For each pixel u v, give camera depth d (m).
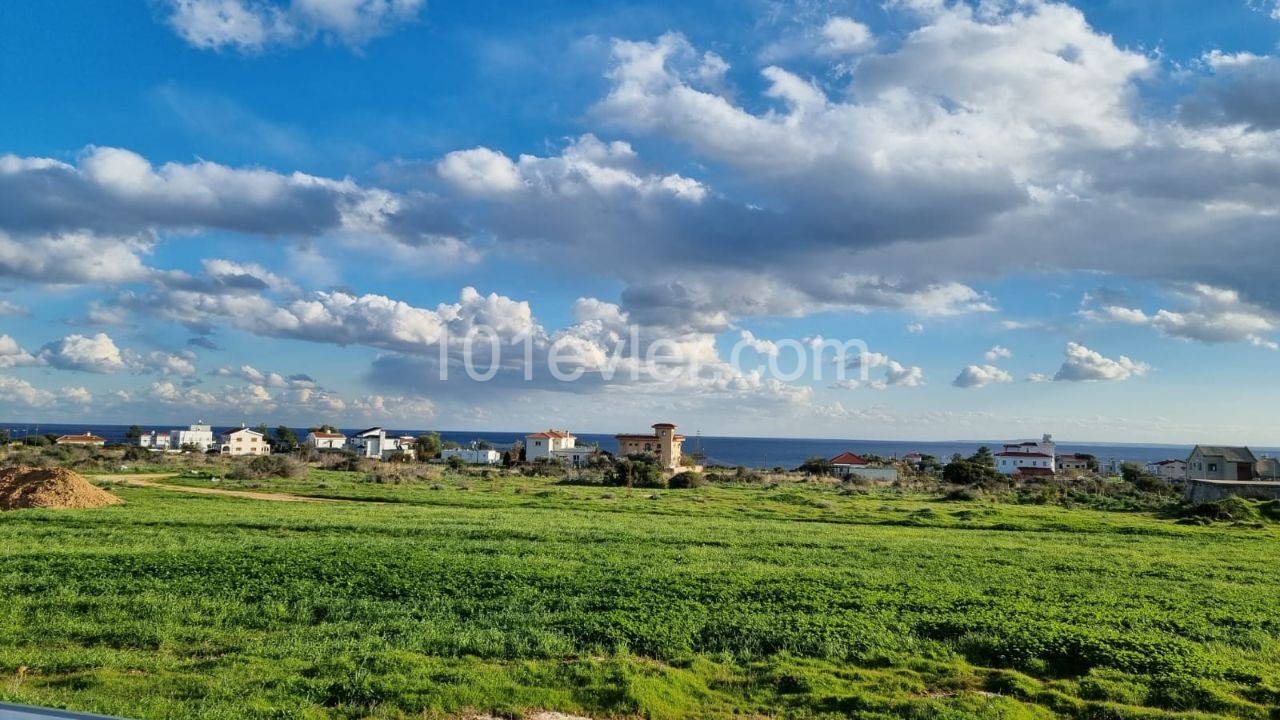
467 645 15.66
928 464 132.62
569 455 129.38
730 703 13.27
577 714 12.62
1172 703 13.65
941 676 14.72
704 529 36.94
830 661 15.49
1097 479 100.38
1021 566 27.67
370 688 12.91
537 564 24.59
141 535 30.39
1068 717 13.04
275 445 153.25
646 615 18.06
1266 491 60.22
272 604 18.59
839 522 43.84
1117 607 20.61
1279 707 13.32
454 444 163.00
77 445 131.12
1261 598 22.58
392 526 34.22
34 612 17.52
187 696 12.66
